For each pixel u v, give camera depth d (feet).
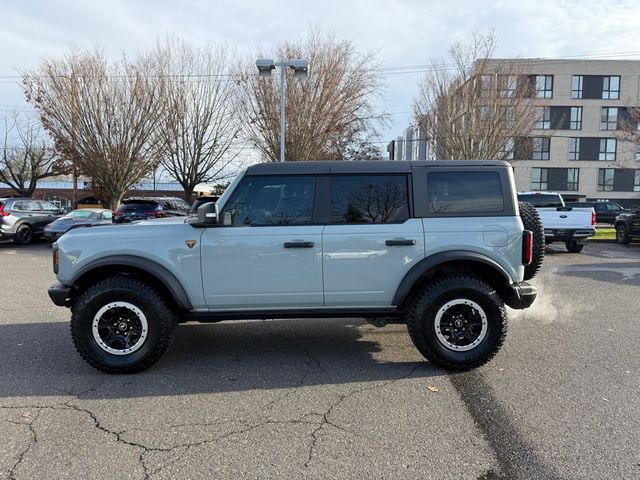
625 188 153.58
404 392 12.82
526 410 11.67
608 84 150.92
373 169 14.53
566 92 150.92
